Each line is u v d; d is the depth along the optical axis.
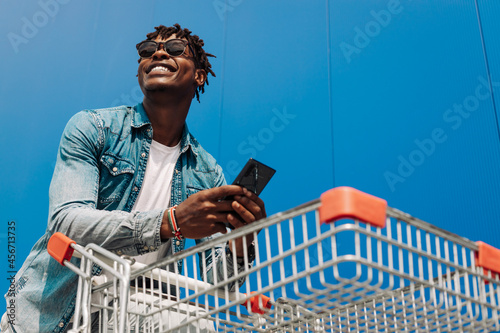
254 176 1.54
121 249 1.59
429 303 1.14
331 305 1.11
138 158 2.02
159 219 1.58
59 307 1.72
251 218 1.57
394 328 1.26
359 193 1.04
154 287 1.82
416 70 3.37
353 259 1.02
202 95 3.79
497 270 1.18
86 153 1.89
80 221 1.61
